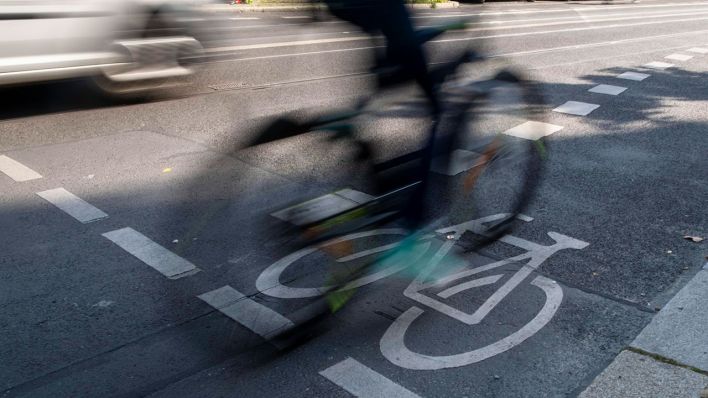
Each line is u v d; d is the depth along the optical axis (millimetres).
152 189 5738
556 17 22719
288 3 4090
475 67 4430
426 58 4051
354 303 3918
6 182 5832
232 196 3342
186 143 6980
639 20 22859
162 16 7816
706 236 5141
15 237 4820
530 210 5492
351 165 3693
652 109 9227
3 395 3191
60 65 7156
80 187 5754
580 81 11016
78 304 3990
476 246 4660
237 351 3482
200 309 3730
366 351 3545
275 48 12109
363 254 3727
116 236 4844
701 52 14891
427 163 4066
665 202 5816
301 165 3484
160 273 4348
